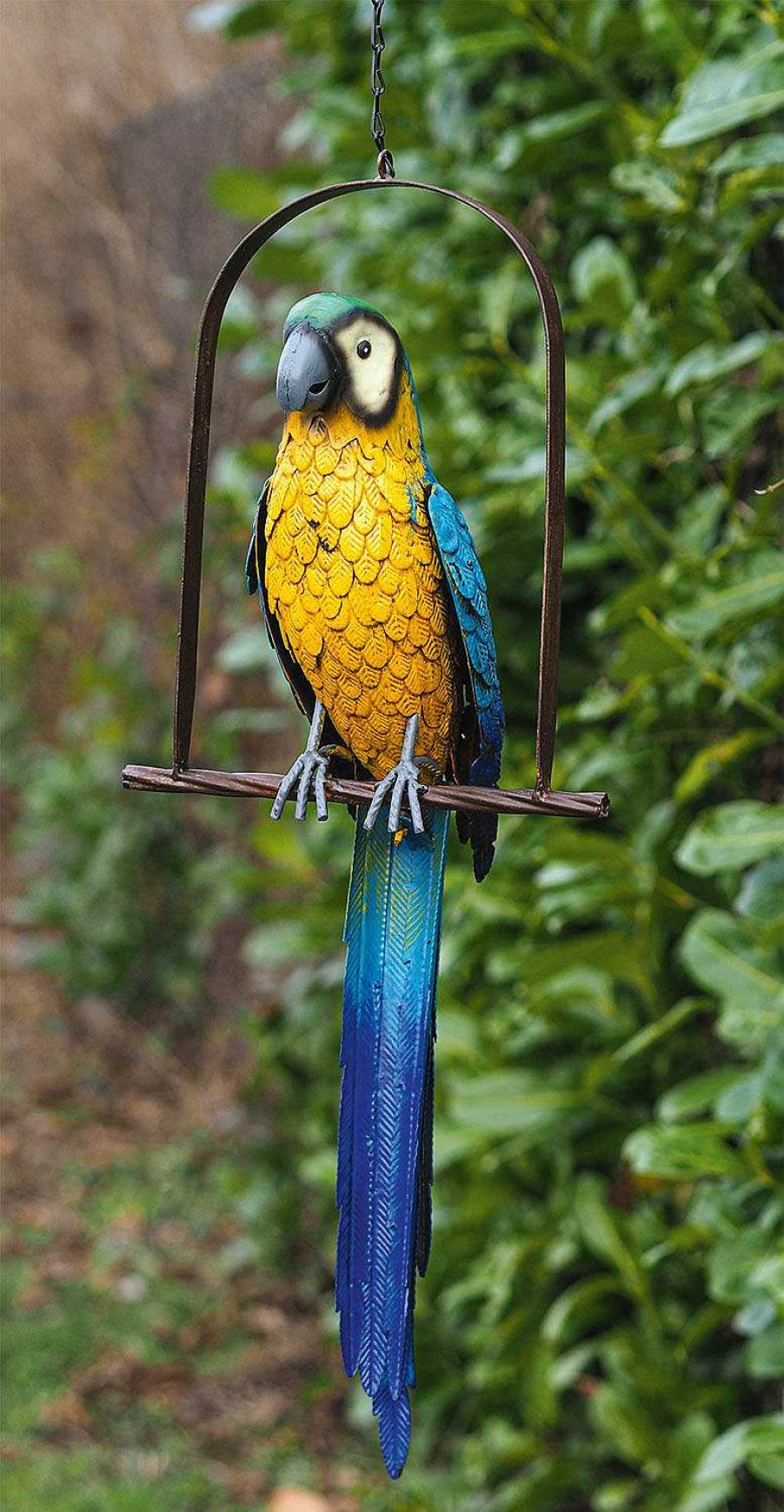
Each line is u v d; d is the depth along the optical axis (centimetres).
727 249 252
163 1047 595
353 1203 163
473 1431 359
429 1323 349
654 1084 300
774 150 210
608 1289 299
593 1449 311
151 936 608
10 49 682
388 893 169
